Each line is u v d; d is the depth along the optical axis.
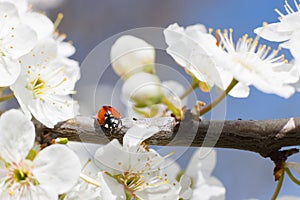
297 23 0.32
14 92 0.31
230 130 0.31
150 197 0.31
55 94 0.32
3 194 0.30
